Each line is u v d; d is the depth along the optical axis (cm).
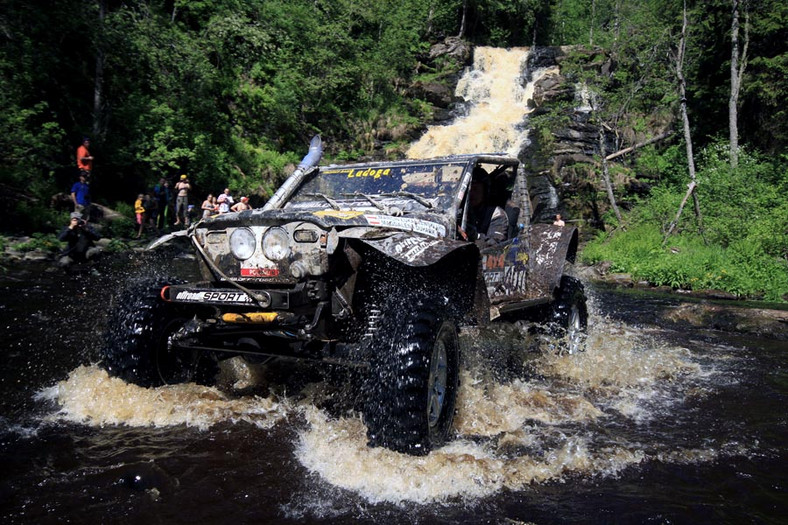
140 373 352
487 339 455
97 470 268
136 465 271
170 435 313
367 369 320
